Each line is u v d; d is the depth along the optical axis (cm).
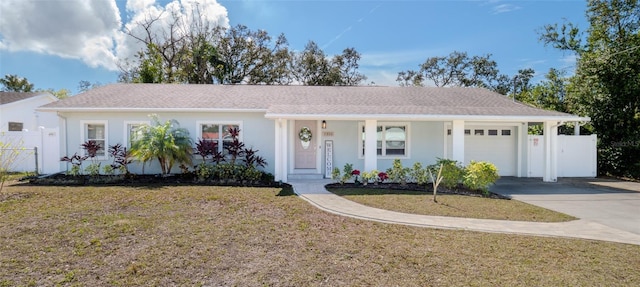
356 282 387
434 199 875
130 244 504
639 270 430
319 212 735
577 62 1717
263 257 461
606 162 1502
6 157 1170
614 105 1518
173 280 388
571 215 745
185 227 597
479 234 587
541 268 433
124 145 1270
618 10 1620
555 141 1274
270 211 733
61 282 376
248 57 3119
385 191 1004
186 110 1241
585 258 473
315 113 1133
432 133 1340
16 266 417
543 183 1238
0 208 722
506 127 1439
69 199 827
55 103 1240
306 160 1347
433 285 379
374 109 1220
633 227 651
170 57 2877
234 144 1226
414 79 3491
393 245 519
